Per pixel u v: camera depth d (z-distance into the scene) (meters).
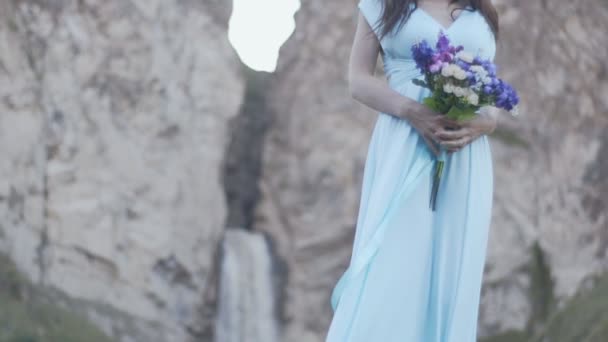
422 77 4.83
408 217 4.76
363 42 5.01
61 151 27.22
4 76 26.66
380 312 4.69
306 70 32.03
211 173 29.69
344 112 30.98
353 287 4.74
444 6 4.90
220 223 29.69
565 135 28.80
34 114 26.92
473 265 4.80
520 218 28.34
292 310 29.80
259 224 30.78
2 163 26.16
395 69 4.91
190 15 30.48
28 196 26.42
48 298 25.36
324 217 30.28
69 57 27.92
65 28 28.06
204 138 29.77
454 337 4.77
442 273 4.79
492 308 27.75
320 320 29.73
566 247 28.31
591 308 23.59
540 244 28.33
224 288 29.55
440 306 4.78
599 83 28.95
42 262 26.22
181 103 29.56
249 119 31.48
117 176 28.05
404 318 4.72
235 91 30.64
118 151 28.16
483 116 4.80
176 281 28.56
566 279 28.02
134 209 28.12
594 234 28.36
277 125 31.59
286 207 30.72
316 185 30.59
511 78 28.98
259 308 29.58
